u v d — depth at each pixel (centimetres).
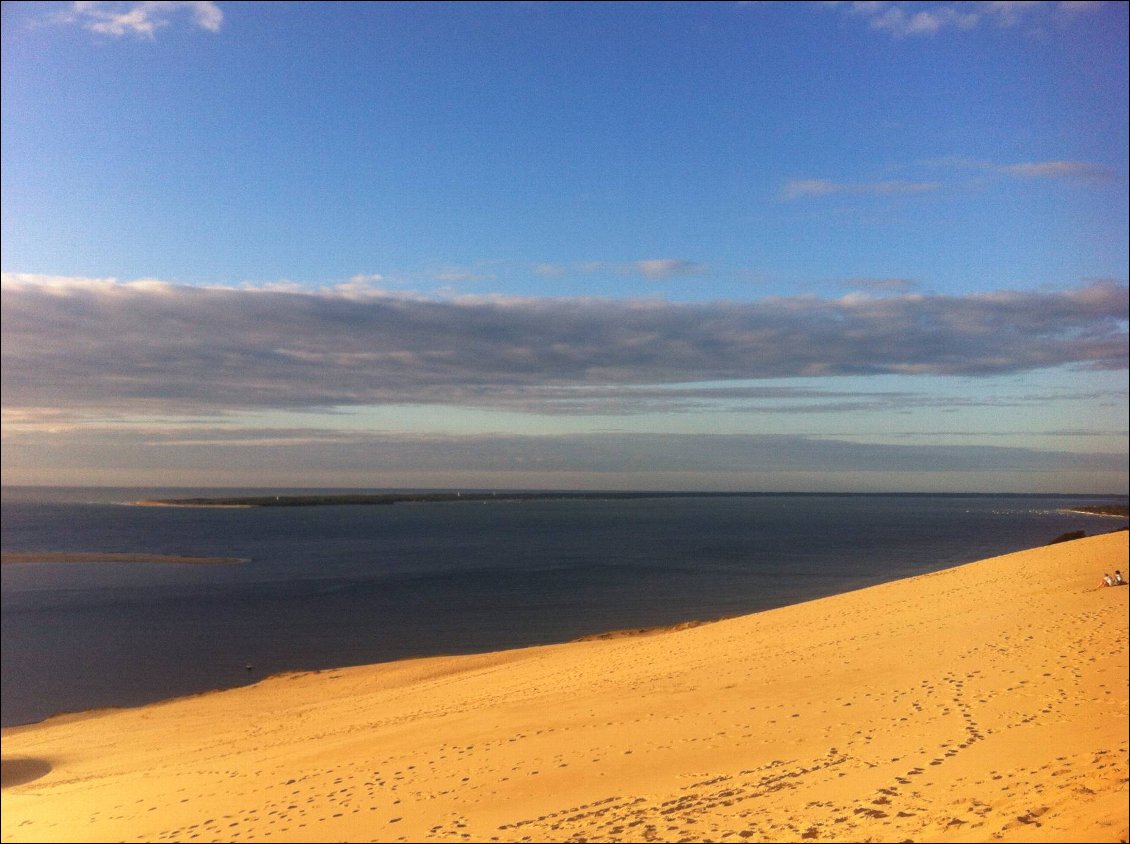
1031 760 1067
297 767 1736
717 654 2433
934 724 1344
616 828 1052
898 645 2084
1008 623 2173
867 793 1030
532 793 1280
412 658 4162
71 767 2427
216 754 2208
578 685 2253
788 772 1193
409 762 1597
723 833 966
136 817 1543
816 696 1659
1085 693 1416
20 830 1594
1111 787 830
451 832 1145
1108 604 2269
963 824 817
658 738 1499
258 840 1250
